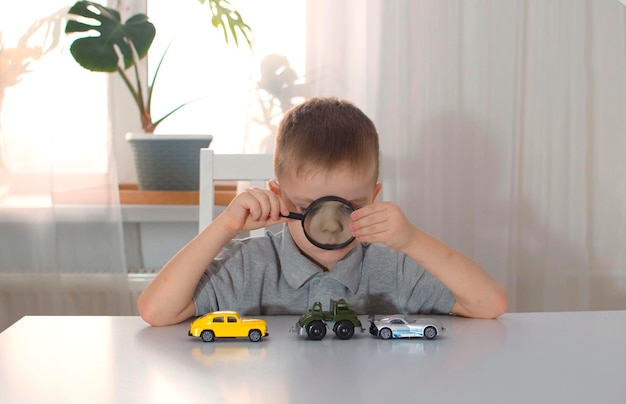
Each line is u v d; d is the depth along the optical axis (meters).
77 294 2.17
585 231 2.26
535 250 2.26
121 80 2.39
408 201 2.17
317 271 1.23
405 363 0.78
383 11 2.12
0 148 2.12
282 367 0.76
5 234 2.13
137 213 2.25
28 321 1.03
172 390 0.68
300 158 1.05
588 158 2.30
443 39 2.14
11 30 2.11
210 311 1.16
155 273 2.27
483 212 2.19
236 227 1.06
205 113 2.36
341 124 1.07
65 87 2.13
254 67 2.19
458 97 2.17
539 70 2.22
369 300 1.26
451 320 1.06
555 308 2.26
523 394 0.67
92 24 2.16
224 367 0.76
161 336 0.94
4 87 2.11
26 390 0.68
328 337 0.92
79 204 2.15
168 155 2.25
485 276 1.10
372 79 2.15
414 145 2.16
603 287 2.31
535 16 2.21
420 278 1.23
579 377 0.73
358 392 0.67
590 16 2.27
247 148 2.21
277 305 1.24
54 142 2.13
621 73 2.28
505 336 0.93
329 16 2.15
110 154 2.16
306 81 2.19
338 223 1.01
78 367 0.77
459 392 0.67
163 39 2.36
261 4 2.18
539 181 2.24
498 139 2.18
